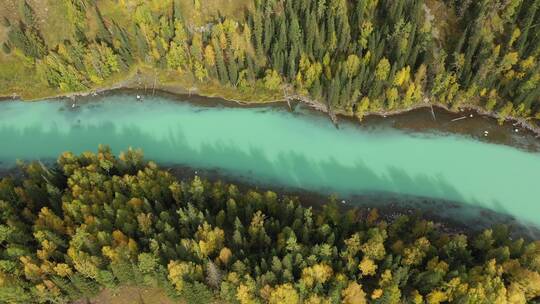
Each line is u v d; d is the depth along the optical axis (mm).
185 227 86500
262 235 83500
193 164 112062
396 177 108938
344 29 118750
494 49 110812
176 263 76312
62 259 84000
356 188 107000
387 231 90875
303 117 120500
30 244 87875
